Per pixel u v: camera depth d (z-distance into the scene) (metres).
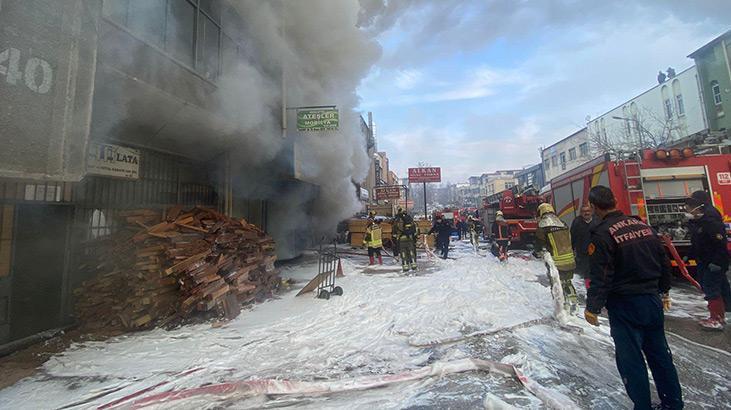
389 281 7.62
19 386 3.04
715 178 6.43
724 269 4.15
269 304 5.88
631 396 2.39
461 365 3.19
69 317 4.52
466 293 6.13
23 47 3.08
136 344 4.00
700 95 20.70
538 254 5.12
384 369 3.29
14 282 3.93
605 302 2.56
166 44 5.37
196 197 7.46
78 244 4.70
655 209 6.59
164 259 4.58
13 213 3.95
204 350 3.81
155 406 2.67
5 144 2.95
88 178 4.87
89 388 2.98
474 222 14.47
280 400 2.75
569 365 3.31
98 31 3.76
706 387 2.90
